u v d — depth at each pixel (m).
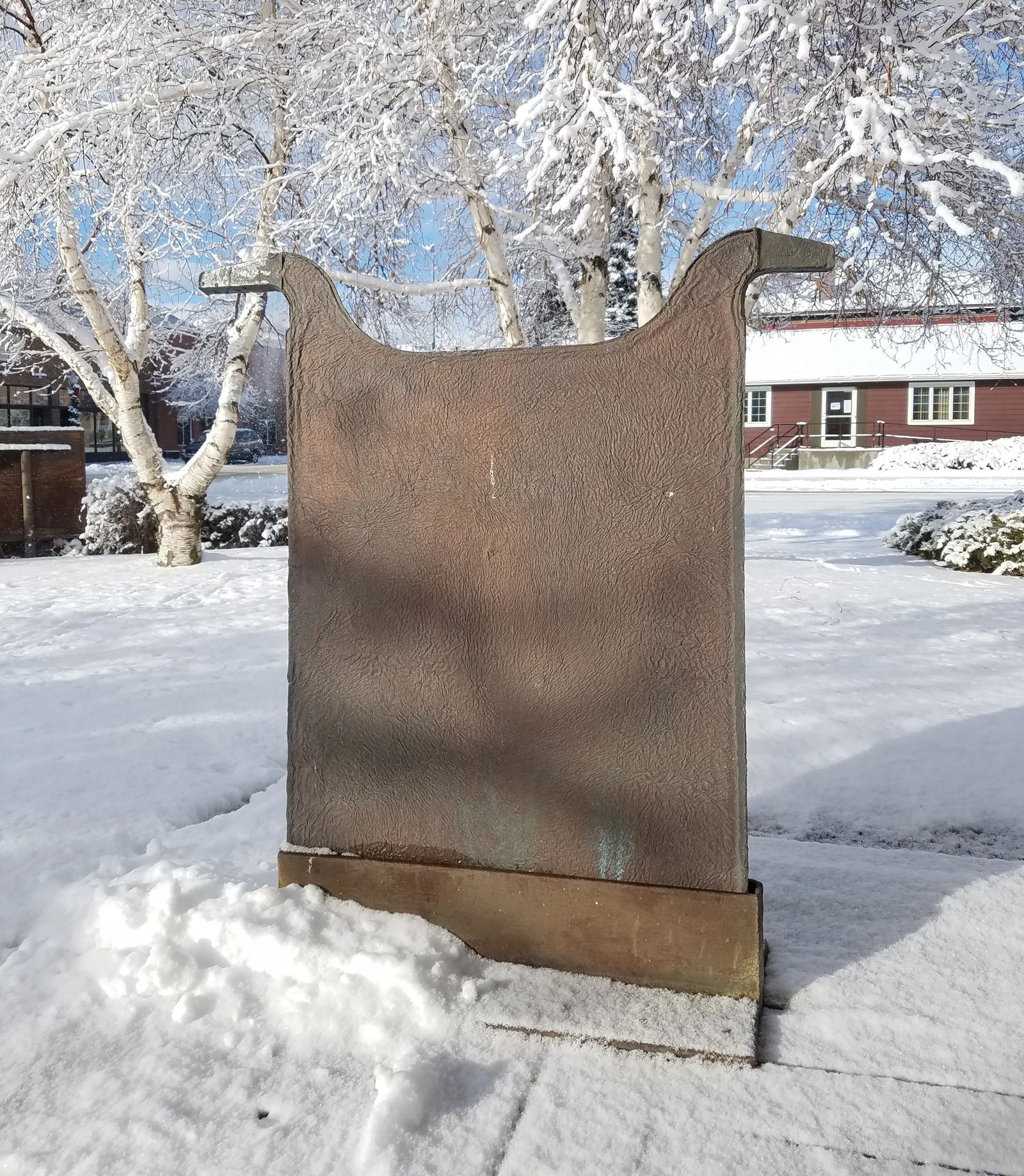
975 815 3.84
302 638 2.82
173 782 4.36
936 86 7.99
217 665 6.81
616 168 8.01
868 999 2.48
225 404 12.47
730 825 2.48
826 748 4.67
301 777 2.85
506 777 2.66
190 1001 2.42
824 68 7.45
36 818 3.87
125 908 2.76
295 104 9.77
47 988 2.57
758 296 9.93
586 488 2.56
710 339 2.45
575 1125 2.02
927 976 2.58
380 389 2.72
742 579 2.49
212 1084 2.16
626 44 7.84
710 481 2.46
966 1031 2.33
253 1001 2.46
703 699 2.49
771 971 2.63
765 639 7.23
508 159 8.20
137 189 9.47
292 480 2.81
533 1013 2.37
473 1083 2.15
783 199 8.43
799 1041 2.31
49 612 9.05
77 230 11.08
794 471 35.53
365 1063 2.24
